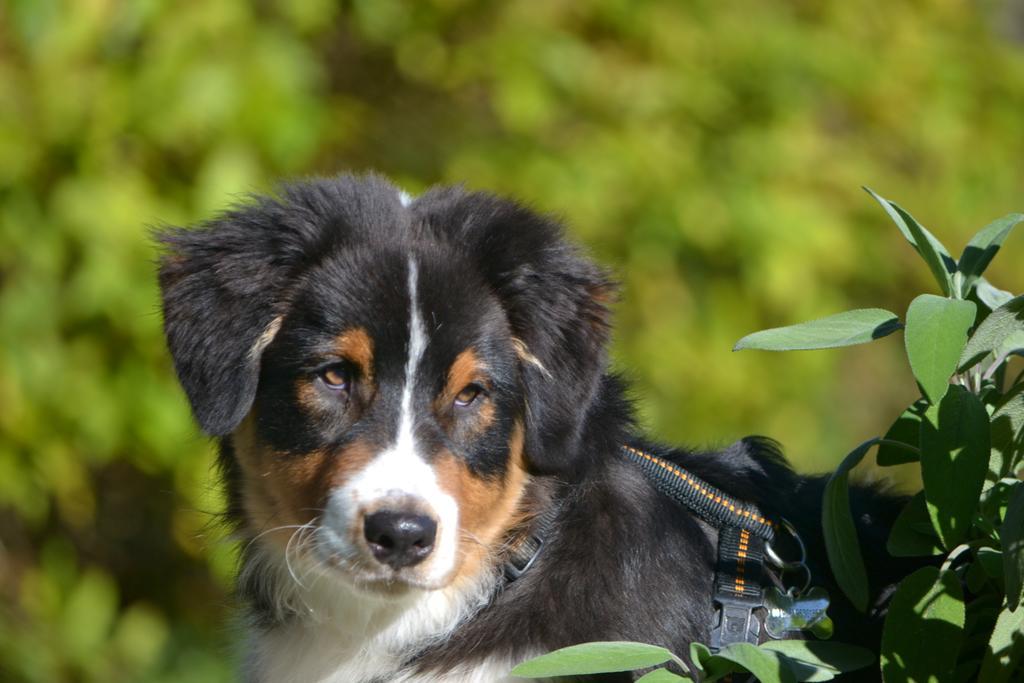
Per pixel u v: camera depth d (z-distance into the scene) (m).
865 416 12.43
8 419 9.03
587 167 9.86
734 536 5.27
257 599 5.57
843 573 4.62
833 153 10.88
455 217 5.44
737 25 10.59
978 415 4.28
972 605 4.63
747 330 10.52
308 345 5.08
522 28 10.06
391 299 5.08
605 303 5.46
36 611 9.95
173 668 10.34
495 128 10.66
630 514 5.23
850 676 5.20
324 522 4.91
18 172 8.76
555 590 5.14
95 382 9.09
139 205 8.81
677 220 9.99
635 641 4.97
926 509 4.66
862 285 11.47
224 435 5.35
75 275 9.02
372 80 10.84
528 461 5.35
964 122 11.64
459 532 5.01
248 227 5.40
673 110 10.39
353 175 6.12
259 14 9.45
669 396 10.38
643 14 10.38
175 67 8.72
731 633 5.04
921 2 11.86
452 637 5.22
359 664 5.39
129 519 10.80
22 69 9.05
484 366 5.15
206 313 5.27
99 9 8.62
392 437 4.96
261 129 8.84
